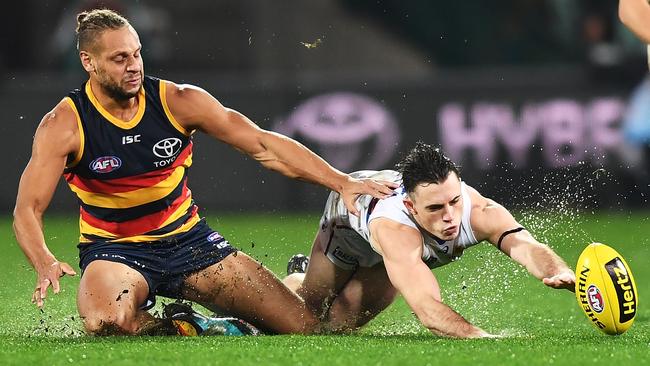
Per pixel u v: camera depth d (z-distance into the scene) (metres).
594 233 41.12
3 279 29.17
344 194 19.52
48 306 23.97
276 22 59.91
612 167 47.41
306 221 44.81
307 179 19.69
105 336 18.50
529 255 18.20
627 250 36.91
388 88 48.41
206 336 18.81
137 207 19.81
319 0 61.25
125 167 19.34
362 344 17.28
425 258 18.89
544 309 23.67
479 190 48.09
